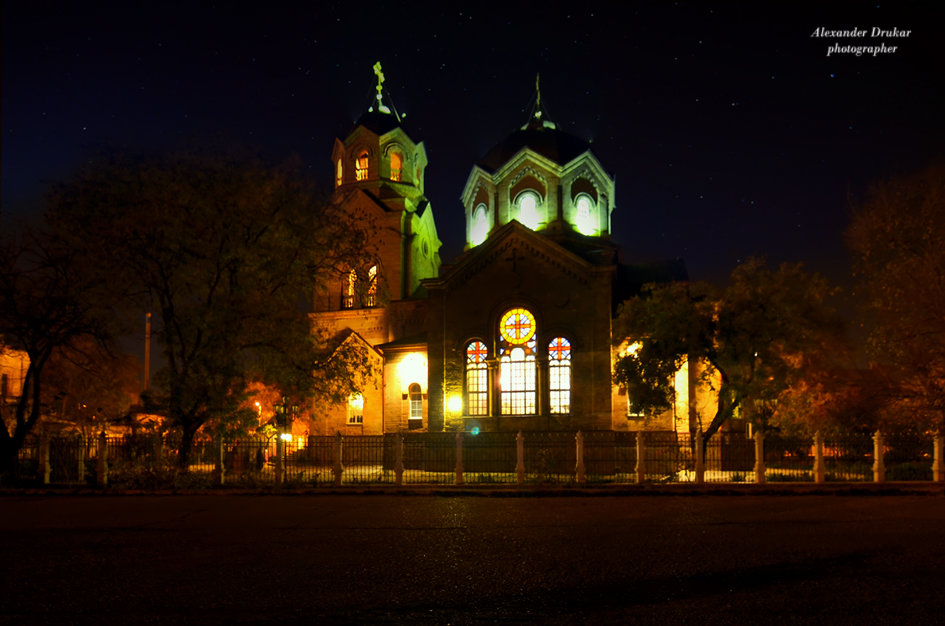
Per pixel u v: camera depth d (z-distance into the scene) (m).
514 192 46.19
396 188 53.34
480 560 10.99
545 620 7.69
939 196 28.83
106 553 11.93
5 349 31.42
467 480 28.08
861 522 14.68
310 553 11.77
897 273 29.16
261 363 28.16
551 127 48.38
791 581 9.27
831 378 29.67
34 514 17.97
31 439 28.55
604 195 47.44
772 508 17.59
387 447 37.97
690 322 30.97
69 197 27.19
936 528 13.68
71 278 27.53
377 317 49.88
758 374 30.22
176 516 17.20
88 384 34.53
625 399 38.31
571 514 17.03
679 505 18.83
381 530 14.48
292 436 45.03
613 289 40.47
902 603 8.14
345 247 31.84
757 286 30.97
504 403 38.84
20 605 8.52
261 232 28.78
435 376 39.94
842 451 26.48
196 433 28.97
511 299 39.34
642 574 9.83
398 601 8.55
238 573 10.19
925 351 28.58
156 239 26.84
